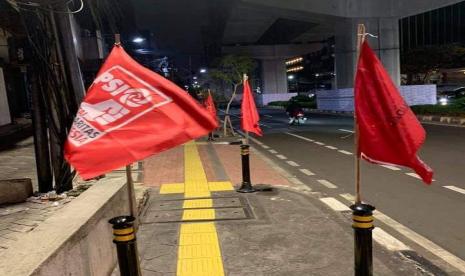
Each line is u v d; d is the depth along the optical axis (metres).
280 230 5.86
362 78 3.30
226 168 10.95
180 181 9.36
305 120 26.42
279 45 67.00
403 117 3.19
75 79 6.68
